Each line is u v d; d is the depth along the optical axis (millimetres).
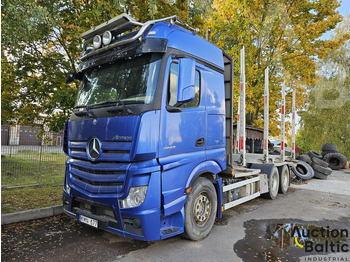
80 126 3830
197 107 4027
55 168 7992
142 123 3148
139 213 3066
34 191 6871
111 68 3908
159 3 7980
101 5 6617
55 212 5219
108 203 3234
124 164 3203
